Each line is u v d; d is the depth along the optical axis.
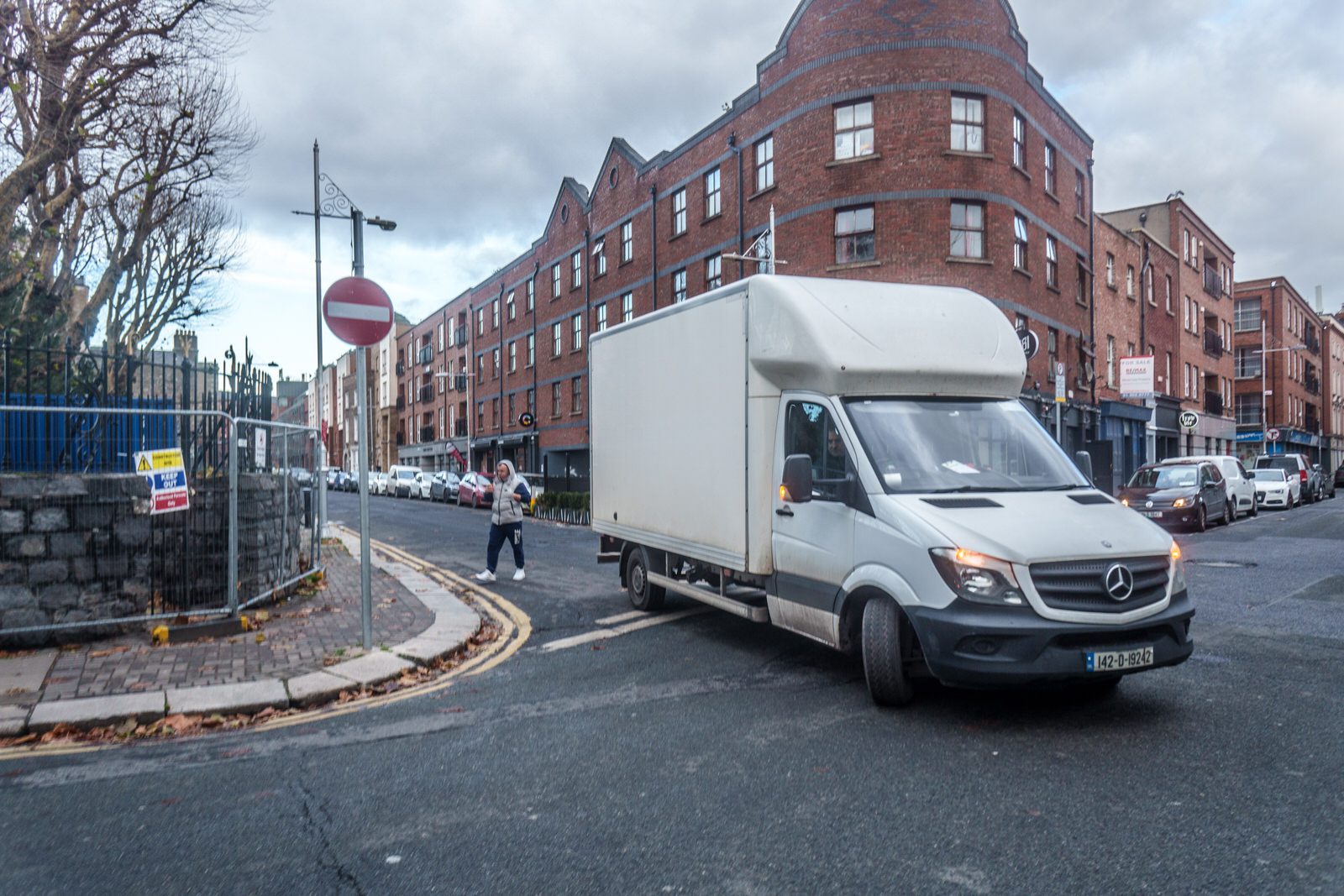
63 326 14.86
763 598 7.29
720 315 7.28
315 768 4.68
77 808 4.13
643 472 8.77
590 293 36.28
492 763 4.70
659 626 8.55
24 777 4.59
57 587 7.48
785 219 23.48
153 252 21.06
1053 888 3.18
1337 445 71.06
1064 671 4.80
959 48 21.84
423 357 61.69
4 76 11.55
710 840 3.67
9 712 5.48
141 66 12.69
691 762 4.66
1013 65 22.95
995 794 4.10
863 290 6.66
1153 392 33.78
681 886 3.27
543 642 7.96
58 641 7.43
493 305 47.81
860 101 22.28
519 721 5.49
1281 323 55.72
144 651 7.23
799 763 4.59
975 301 6.86
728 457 7.11
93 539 7.62
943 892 3.18
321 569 11.66
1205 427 41.97
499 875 3.38
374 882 3.34
